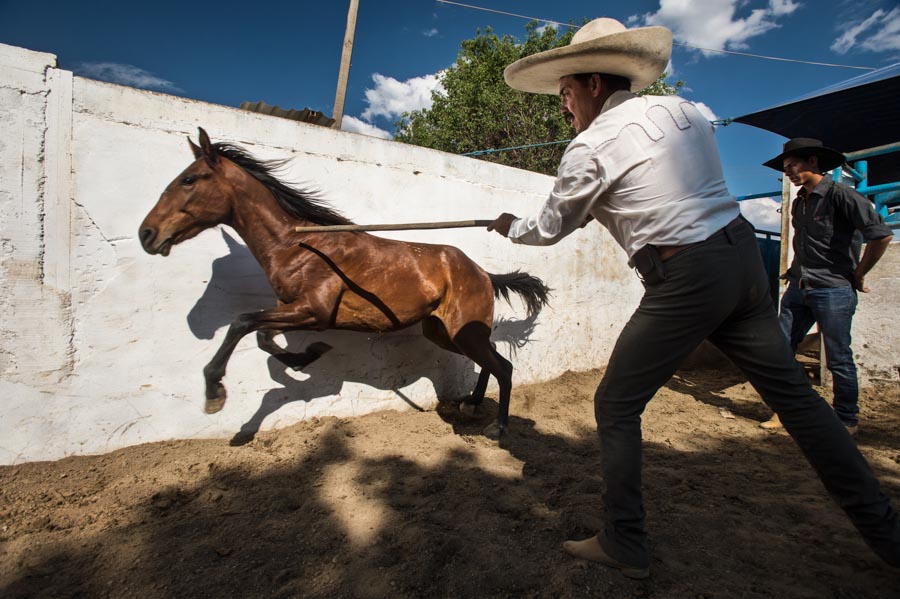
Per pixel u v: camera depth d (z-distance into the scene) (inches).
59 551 75.8
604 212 69.2
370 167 149.2
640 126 63.9
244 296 129.6
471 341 128.9
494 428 128.6
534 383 190.4
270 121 132.4
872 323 175.6
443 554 73.1
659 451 120.7
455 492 95.9
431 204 162.2
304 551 75.7
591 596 62.9
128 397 114.8
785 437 132.7
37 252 104.3
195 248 122.8
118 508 88.7
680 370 229.3
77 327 109.0
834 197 130.0
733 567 69.7
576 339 207.0
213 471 104.0
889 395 165.6
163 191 117.4
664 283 63.0
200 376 123.3
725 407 165.3
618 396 66.6
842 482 63.8
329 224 119.0
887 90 206.1
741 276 62.3
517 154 584.7
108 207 112.0
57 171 106.3
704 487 97.8
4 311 101.5
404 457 114.0
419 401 158.2
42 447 105.7
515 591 65.4
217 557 74.4
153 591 66.3
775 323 66.9
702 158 64.2
